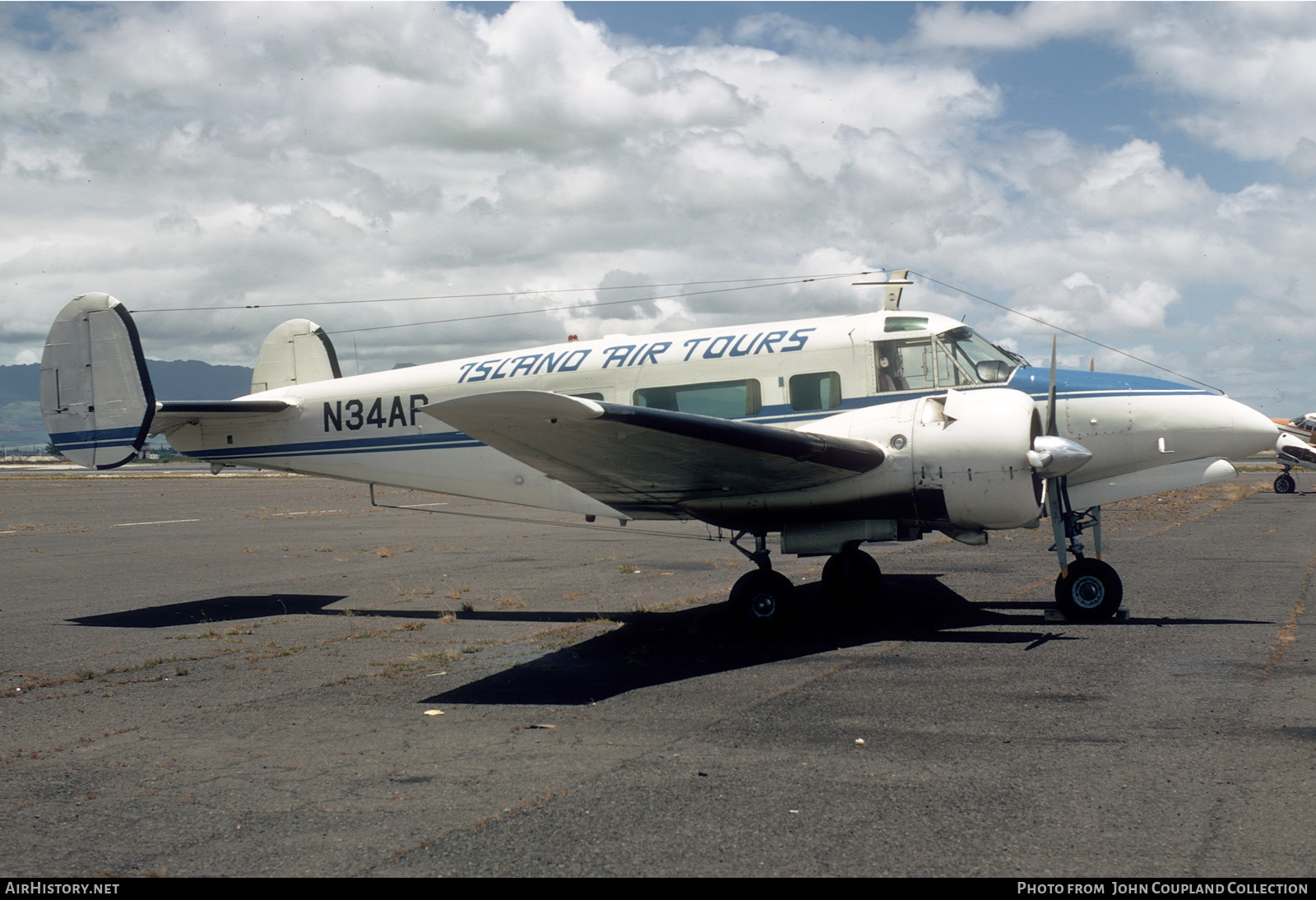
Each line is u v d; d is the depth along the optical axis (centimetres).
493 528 2341
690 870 379
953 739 541
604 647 852
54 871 392
